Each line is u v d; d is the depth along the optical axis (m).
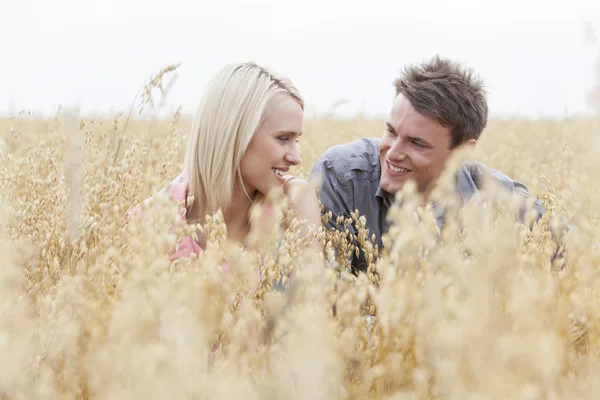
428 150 2.88
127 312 1.27
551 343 1.09
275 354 1.40
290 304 1.67
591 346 1.45
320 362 1.09
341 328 1.51
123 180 2.40
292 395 1.12
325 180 3.11
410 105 2.84
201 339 1.14
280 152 2.61
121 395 1.07
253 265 1.68
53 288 1.77
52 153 3.12
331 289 1.57
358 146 3.24
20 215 2.24
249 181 2.65
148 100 3.03
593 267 1.61
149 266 1.53
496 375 1.05
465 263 1.54
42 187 2.70
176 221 1.66
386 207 3.08
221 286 1.54
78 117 2.49
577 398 1.19
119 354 1.19
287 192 2.66
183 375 1.04
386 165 2.97
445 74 2.85
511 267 1.46
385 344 1.40
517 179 4.50
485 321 1.12
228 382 1.04
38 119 4.54
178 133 3.53
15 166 2.83
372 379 1.36
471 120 2.91
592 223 1.87
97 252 1.97
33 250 1.92
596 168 1.72
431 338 1.27
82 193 2.38
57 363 1.49
